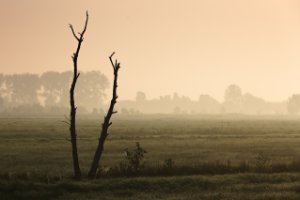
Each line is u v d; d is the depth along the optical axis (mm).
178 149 56844
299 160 37031
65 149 56844
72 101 32312
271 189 28375
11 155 49312
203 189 28656
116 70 33469
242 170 34969
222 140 72250
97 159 32531
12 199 26094
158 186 28859
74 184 28281
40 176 31641
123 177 31891
